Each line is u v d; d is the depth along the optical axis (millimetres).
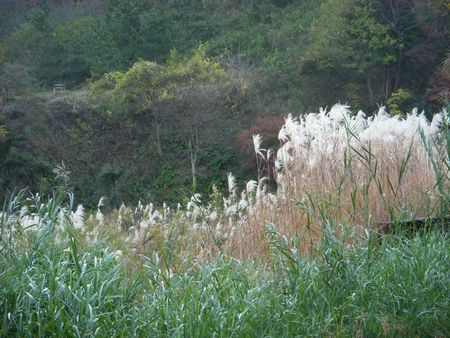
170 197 28844
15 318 5367
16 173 27094
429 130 9820
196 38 43781
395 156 9117
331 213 7820
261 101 32125
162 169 30844
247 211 9492
